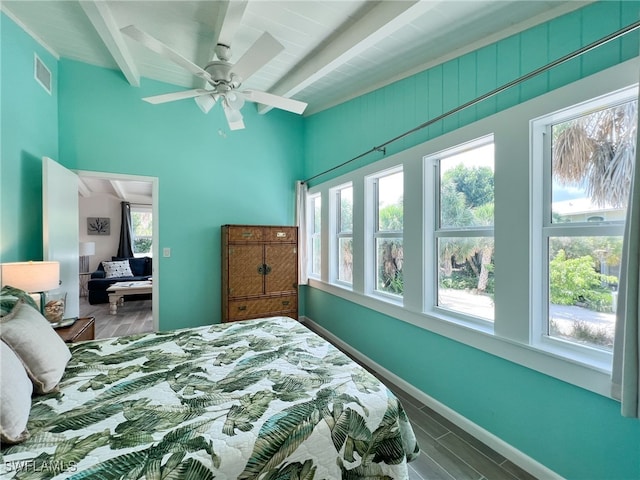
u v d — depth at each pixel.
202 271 3.78
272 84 3.22
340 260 3.70
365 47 2.14
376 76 2.75
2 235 2.09
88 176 3.19
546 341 1.62
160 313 3.57
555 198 1.60
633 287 1.12
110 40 2.40
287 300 3.87
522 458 1.64
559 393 1.49
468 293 2.09
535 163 1.62
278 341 1.90
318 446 1.07
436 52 2.17
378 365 2.86
